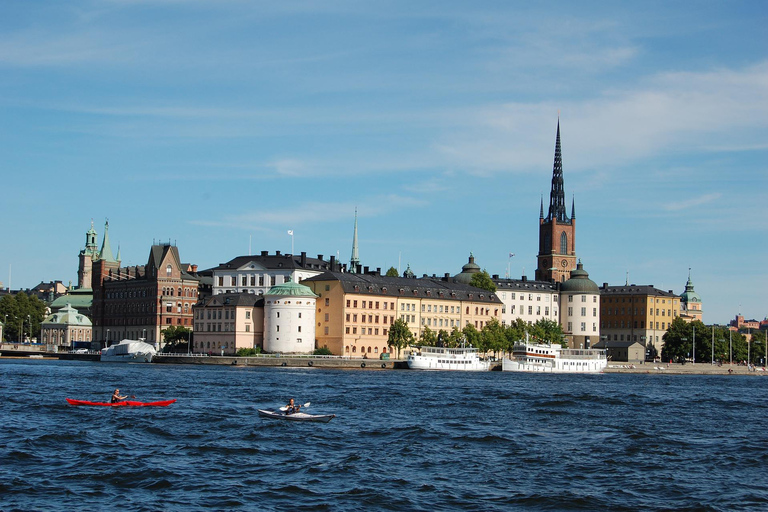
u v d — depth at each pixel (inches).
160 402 5251.0
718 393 7706.7
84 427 4279.0
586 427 4704.7
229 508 2807.6
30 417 4621.1
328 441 4020.7
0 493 2935.5
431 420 4832.7
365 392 6476.4
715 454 3902.6
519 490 3112.7
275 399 5777.6
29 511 2746.1
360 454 3695.9
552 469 3479.3
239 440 3983.8
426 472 3371.1
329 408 5310.0
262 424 4488.2
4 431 4114.2
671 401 6535.4
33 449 3659.0
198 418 4665.4
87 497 2915.8
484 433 4350.4
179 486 3068.4
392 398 6023.6
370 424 4601.4
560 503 2957.7
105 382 7037.4
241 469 3351.4
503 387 7480.3
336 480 3193.9
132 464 3395.7
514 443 4069.9
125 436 4035.4
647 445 4099.4
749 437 4483.3
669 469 3533.5
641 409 5792.3
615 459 3713.1
